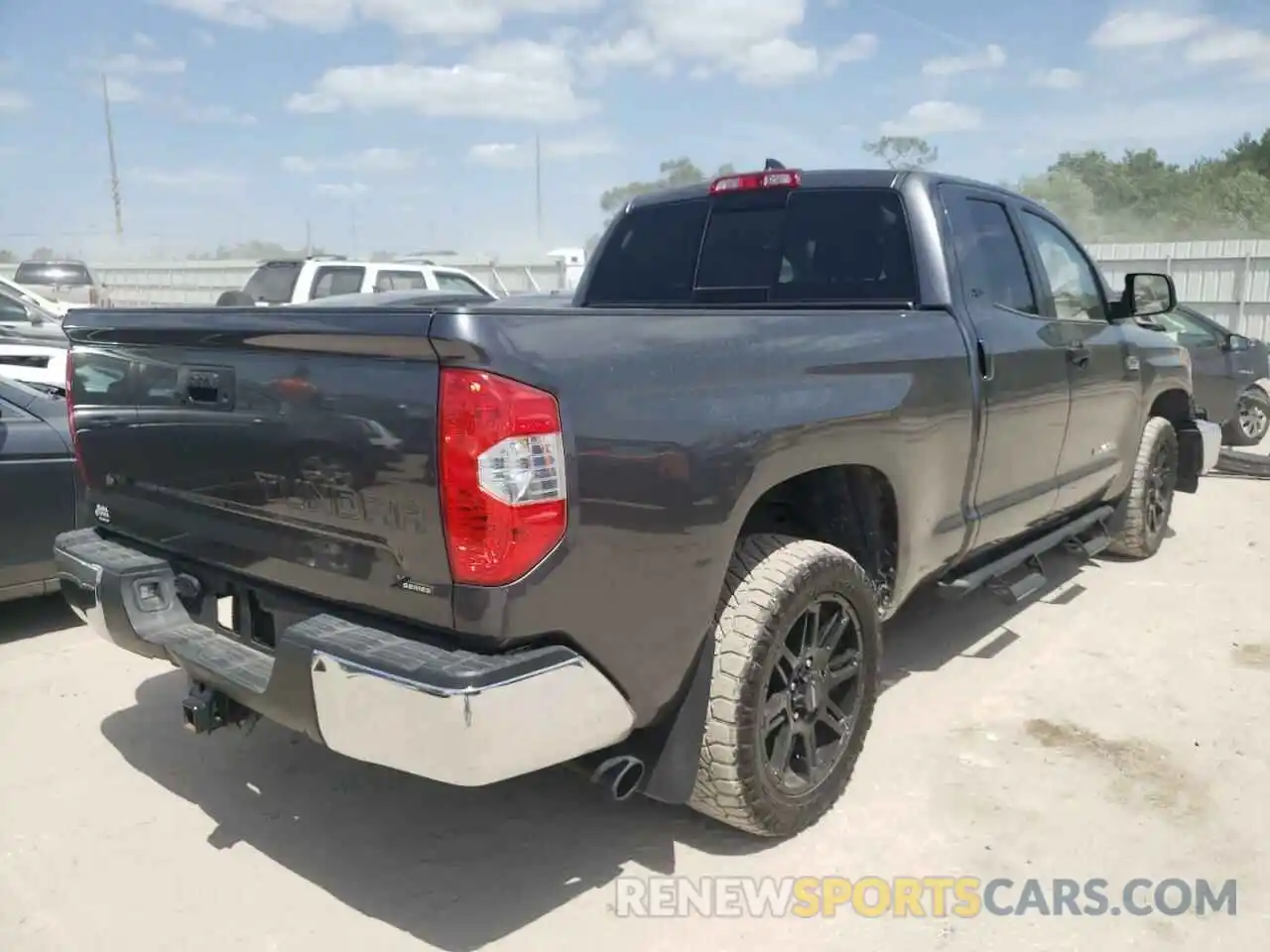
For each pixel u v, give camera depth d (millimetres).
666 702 2779
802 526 3541
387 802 3436
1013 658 4645
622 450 2492
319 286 12609
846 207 4164
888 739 3836
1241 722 3979
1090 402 4945
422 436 2324
